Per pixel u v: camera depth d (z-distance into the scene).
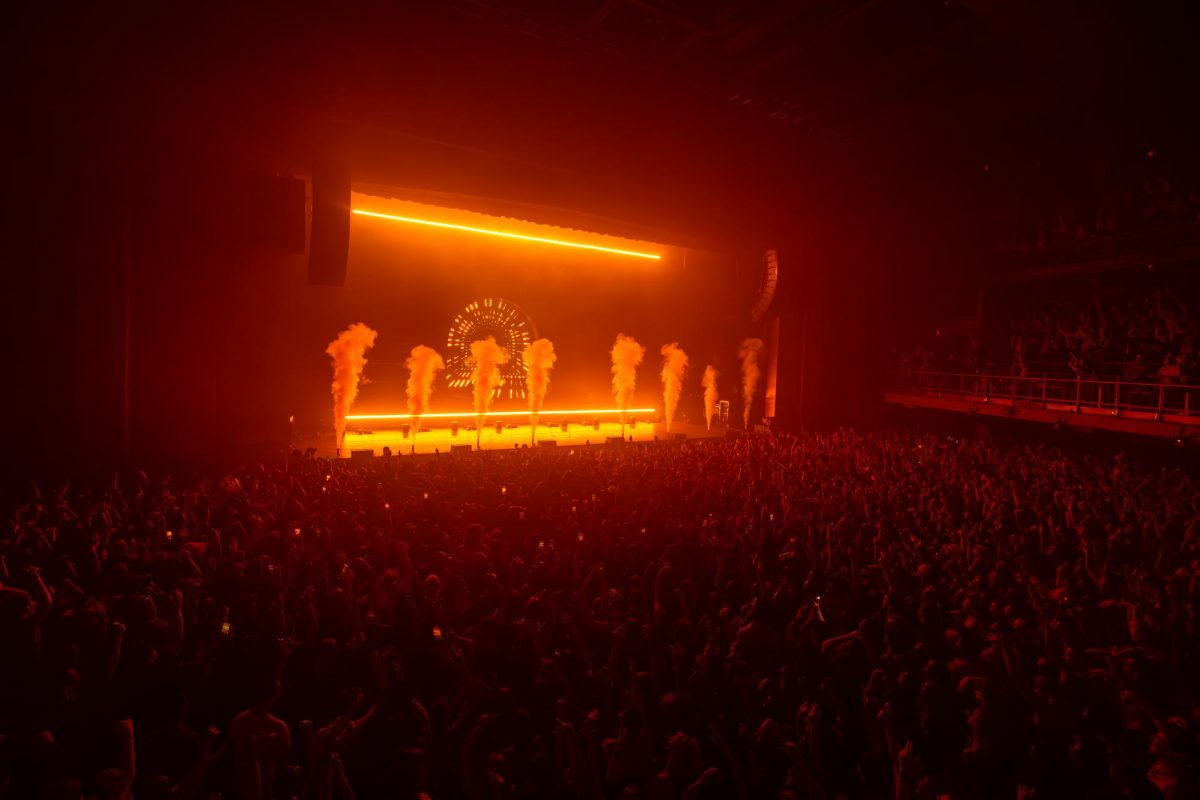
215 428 19.19
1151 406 20.75
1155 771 3.94
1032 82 22.34
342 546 9.50
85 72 16.19
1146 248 22.45
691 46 19.92
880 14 19.30
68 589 6.26
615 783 4.41
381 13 17.73
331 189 19.95
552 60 20.08
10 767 3.98
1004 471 16.80
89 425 17.09
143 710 4.95
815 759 4.68
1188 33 18.41
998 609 7.07
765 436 27.33
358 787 4.55
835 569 9.13
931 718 4.77
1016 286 29.42
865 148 27.30
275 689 4.47
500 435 31.06
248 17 16.84
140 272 17.97
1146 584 7.62
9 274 16.33
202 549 8.34
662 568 8.15
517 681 5.90
